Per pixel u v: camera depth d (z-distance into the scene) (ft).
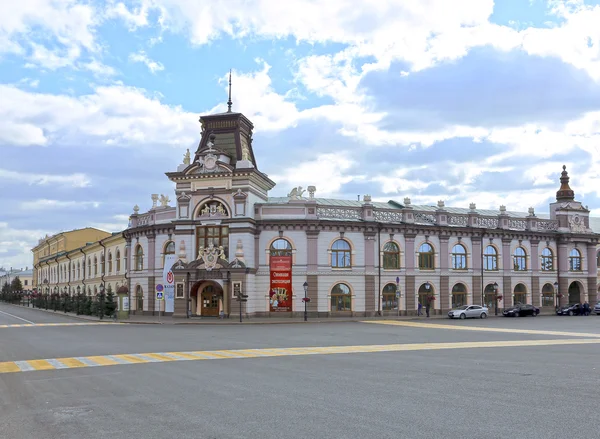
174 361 65.57
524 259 213.87
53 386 49.73
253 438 31.40
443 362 63.36
